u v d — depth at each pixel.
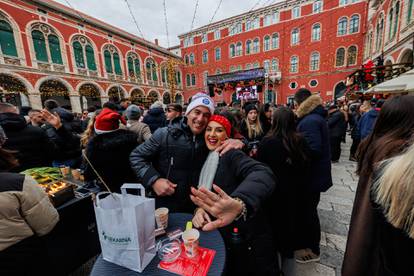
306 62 20.23
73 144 2.68
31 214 1.03
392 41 9.46
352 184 3.37
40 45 13.11
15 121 1.90
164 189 1.22
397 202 0.48
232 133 1.82
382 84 4.38
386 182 0.52
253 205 0.82
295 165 1.49
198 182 1.25
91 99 18.36
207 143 1.22
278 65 21.53
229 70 24.23
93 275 0.80
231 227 1.12
